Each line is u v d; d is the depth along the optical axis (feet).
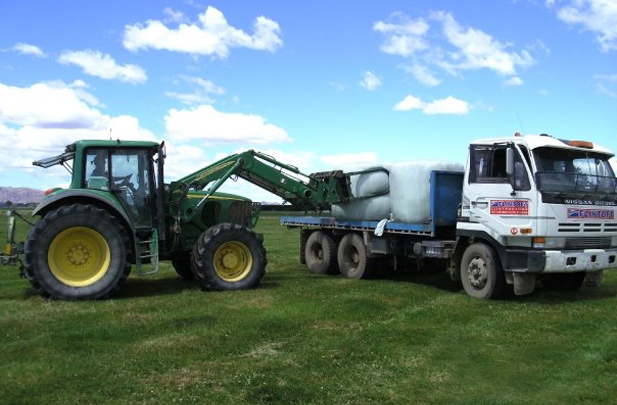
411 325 23.77
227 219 35.96
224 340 20.98
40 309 25.82
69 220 28.30
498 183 29.27
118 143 30.81
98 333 21.62
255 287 33.35
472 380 17.43
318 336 21.84
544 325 23.93
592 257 28.60
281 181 37.55
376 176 37.68
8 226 29.86
